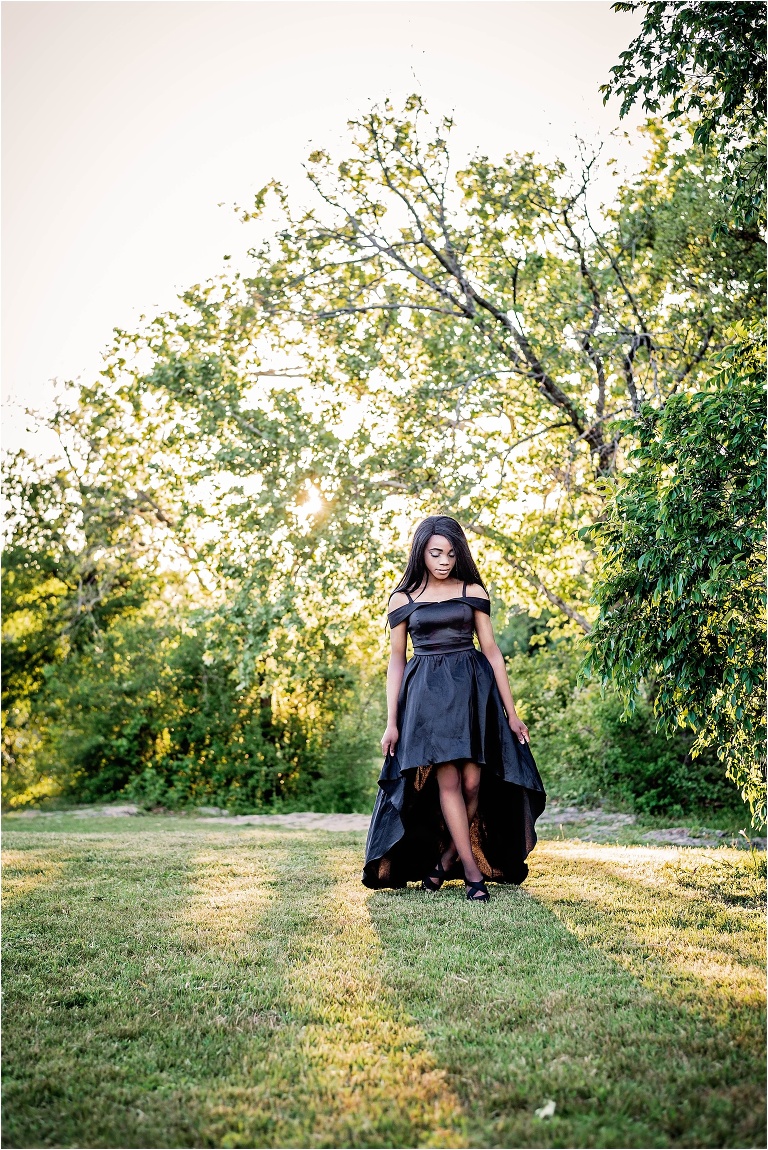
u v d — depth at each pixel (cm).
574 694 1161
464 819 480
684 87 577
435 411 989
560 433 1098
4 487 1747
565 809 1078
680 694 547
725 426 476
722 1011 295
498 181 1014
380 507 902
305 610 926
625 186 1040
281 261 1048
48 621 1820
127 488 1366
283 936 402
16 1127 229
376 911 446
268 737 1583
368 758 1531
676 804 1002
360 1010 305
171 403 1062
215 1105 239
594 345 1001
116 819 1269
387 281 1073
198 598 1658
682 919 419
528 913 432
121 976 348
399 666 517
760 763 557
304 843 738
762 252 878
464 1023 290
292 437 906
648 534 508
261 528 892
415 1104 236
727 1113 225
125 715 1606
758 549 485
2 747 1811
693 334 989
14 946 389
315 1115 232
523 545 1083
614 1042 271
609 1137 215
